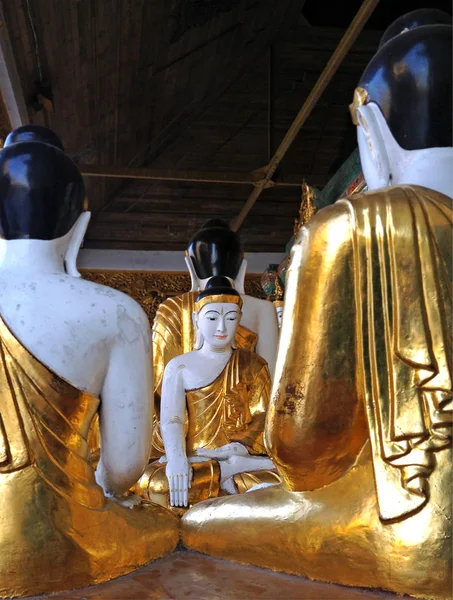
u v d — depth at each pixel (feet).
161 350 18.21
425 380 7.84
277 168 42.39
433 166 8.76
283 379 8.46
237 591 8.26
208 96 44.34
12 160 9.62
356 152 29.35
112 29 31.17
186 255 19.44
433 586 7.57
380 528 7.89
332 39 43.14
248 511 9.19
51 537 8.53
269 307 19.13
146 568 9.52
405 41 9.01
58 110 35.22
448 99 8.79
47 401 8.98
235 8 35.91
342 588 8.15
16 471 8.68
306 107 35.47
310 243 8.47
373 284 8.17
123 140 42.37
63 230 9.75
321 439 8.36
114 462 9.73
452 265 8.09
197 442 15.52
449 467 7.78
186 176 40.19
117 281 49.39
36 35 28.71
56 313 9.19
